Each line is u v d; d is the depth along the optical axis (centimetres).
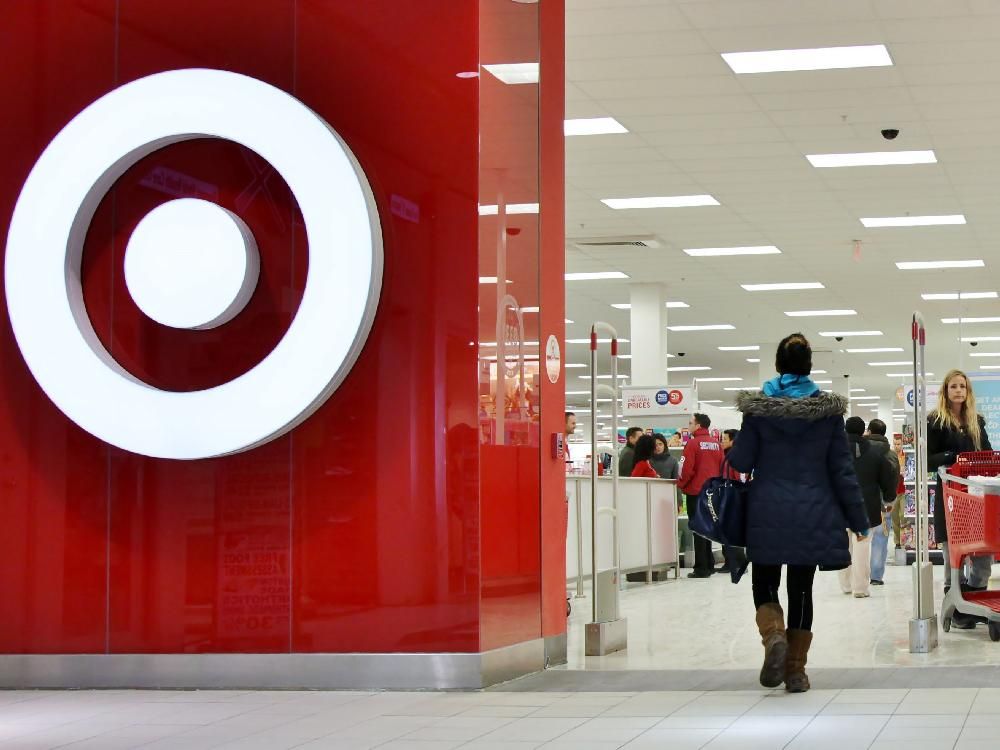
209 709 455
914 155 1175
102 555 520
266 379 495
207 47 535
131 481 521
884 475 929
